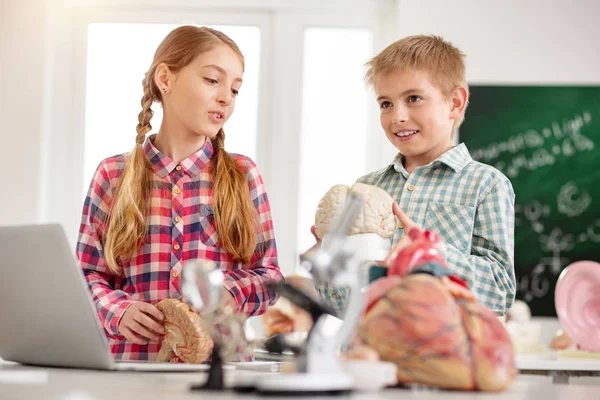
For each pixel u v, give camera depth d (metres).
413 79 1.41
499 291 1.29
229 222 1.49
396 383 0.80
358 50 3.35
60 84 3.37
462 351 0.78
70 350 1.05
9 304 1.08
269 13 3.35
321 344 0.72
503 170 3.28
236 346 0.76
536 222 3.27
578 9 3.27
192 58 1.49
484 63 3.28
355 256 0.71
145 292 1.46
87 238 1.51
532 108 3.27
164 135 1.55
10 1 3.34
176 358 1.23
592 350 1.51
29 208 3.29
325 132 3.34
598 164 3.25
